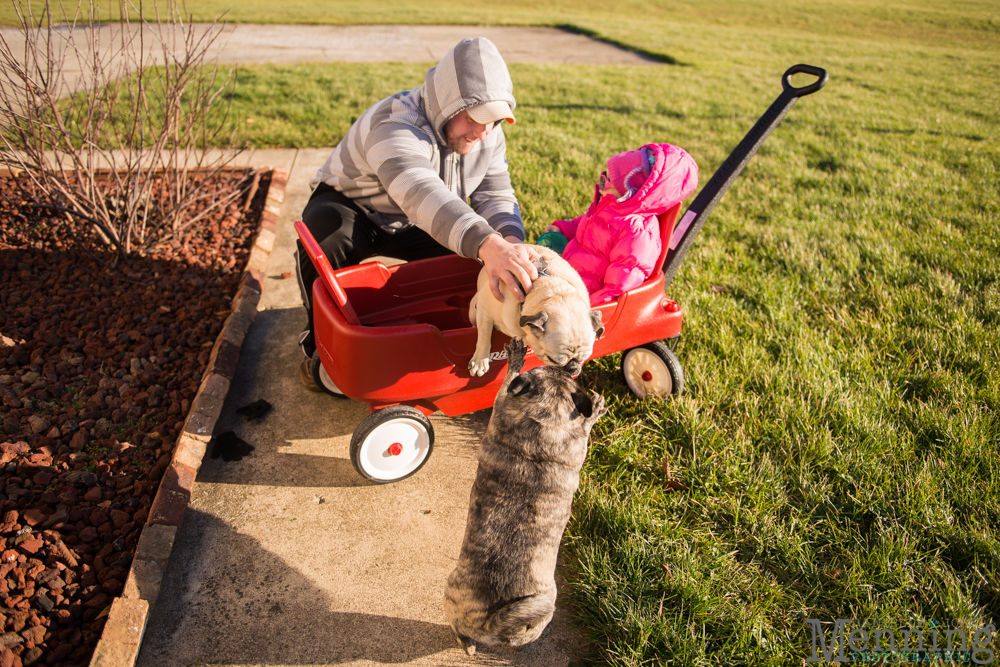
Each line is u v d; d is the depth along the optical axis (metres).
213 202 5.14
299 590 2.58
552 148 7.20
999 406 3.45
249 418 3.42
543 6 24.22
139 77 4.30
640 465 3.18
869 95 11.23
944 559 2.71
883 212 5.97
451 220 2.74
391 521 2.90
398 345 2.72
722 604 2.51
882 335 4.07
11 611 2.26
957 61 15.49
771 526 2.83
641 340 3.33
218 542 2.74
